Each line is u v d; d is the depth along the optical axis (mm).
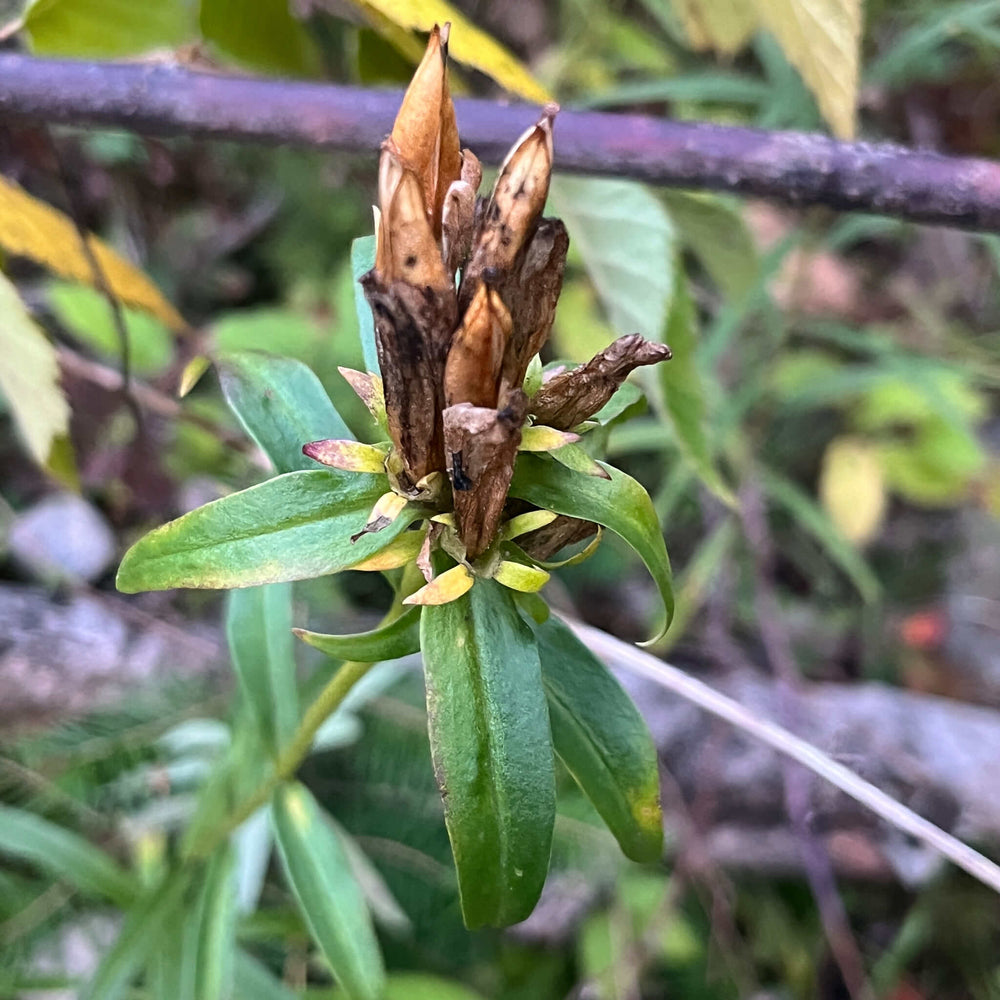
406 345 98
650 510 109
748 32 212
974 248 408
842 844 271
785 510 368
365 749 267
